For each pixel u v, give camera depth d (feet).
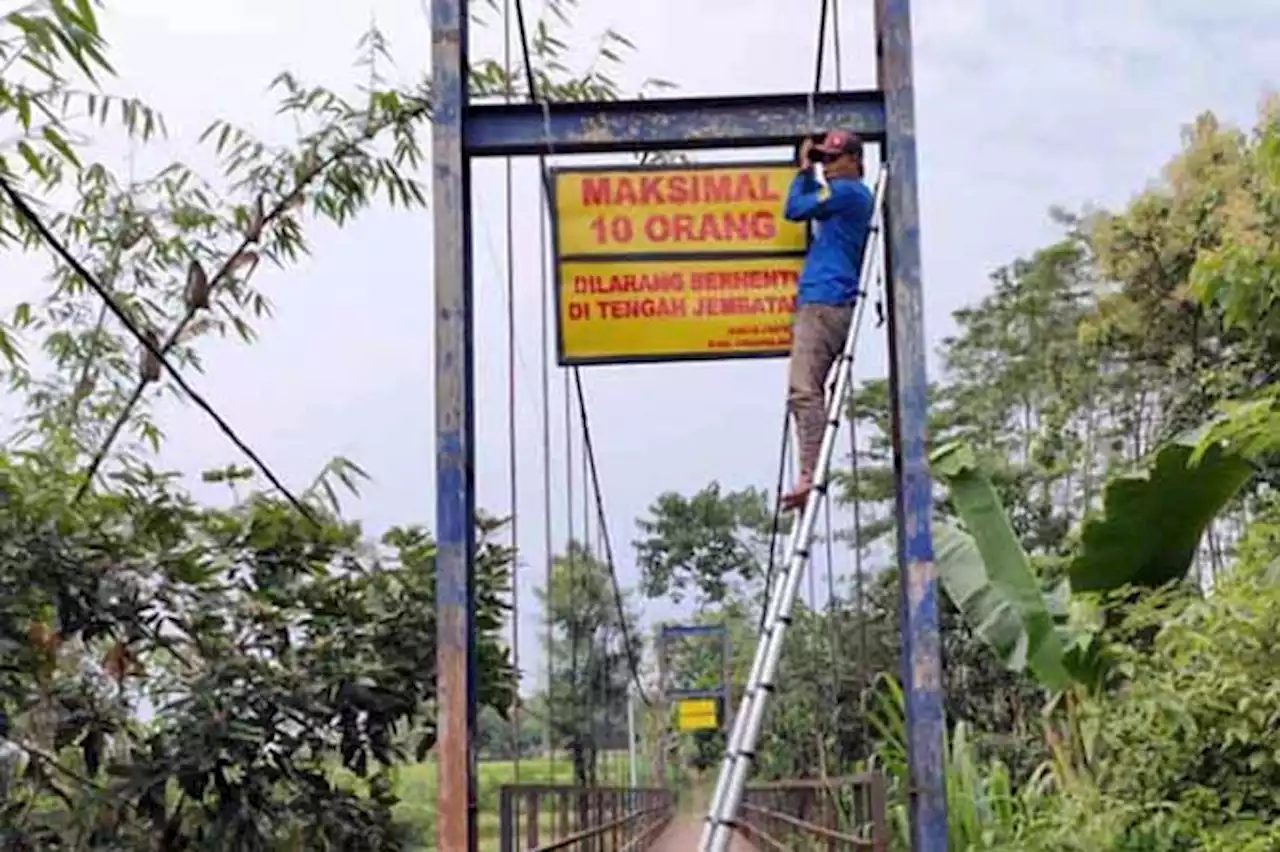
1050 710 27.94
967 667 53.57
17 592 17.37
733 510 126.31
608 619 52.75
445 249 15.10
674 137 15.89
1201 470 24.11
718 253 16.94
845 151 15.72
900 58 15.43
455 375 14.89
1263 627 21.63
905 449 14.67
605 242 16.96
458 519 14.62
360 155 22.26
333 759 20.35
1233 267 23.82
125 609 18.12
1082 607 26.30
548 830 27.48
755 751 11.64
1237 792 21.48
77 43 11.82
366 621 20.11
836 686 35.60
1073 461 61.46
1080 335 57.62
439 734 14.33
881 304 15.35
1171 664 22.62
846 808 26.53
